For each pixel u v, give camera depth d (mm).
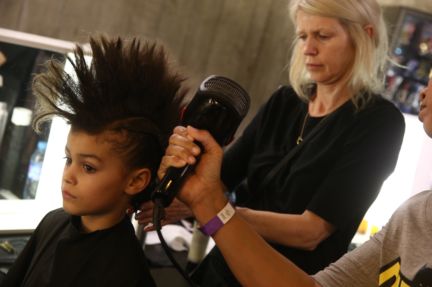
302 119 1187
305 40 1119
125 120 648
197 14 1673
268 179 1149
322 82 1118
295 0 1178
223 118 631
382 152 1055
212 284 1128
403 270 718
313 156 1089
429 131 717
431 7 1855
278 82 1919
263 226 1022
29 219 1214
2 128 1204
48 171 1233
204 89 644
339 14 1054
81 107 647
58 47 1121
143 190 692
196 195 647
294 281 716
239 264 692
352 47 1096
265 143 1216
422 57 1729
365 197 1047
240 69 1829
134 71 659
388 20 1692
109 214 686
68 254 680
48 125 1174
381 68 1182
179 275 1310
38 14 1423
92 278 672
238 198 1263
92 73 655
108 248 683
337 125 1093
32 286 695
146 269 716
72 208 670
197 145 629
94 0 1485
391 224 791
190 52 1707
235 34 1774
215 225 670
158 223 643
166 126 684
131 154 659
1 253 1111
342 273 805
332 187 1029
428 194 758
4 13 1381
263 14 1801
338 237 1090
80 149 648
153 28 1605
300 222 1029
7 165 1237
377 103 1088
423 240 714
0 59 1133
